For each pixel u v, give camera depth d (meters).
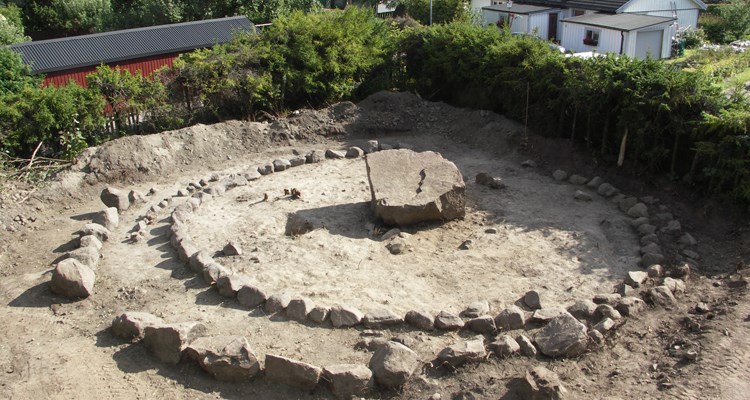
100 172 13.94
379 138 16.81
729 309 8.70
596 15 35.78
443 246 10.95
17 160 14.17
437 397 7.32
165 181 14.27
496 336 8.38
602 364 7.90
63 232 11.77
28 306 9.20
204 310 8.99
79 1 39.88
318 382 7.50
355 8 19.84
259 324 8.64
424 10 39.44
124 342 8.37
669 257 10.49
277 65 17.91
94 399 7.27
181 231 11.08
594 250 10.71
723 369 7.43
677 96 12.78
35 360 7.92
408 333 8.44
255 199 12.80
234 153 15.70
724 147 11.87
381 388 7.53
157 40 25.73
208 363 7.64
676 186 12.86
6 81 19.31
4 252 10.89
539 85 15.41
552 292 9.46
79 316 8.96
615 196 12.87
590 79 14.15
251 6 36.84
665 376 7.53
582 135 14.95
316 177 13.96
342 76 18.86
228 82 17.06
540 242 11.00
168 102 17.12
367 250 10.73
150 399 7.34
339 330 8.50
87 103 15.87
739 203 11.75
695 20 39.03
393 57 19.64
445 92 19.02
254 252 10.60
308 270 10.04
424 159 12.18
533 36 17.25
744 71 28.23
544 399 7.09
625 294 9.29
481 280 9.80
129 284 9.69
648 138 13.26
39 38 40.44
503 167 14.62
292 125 16.70
